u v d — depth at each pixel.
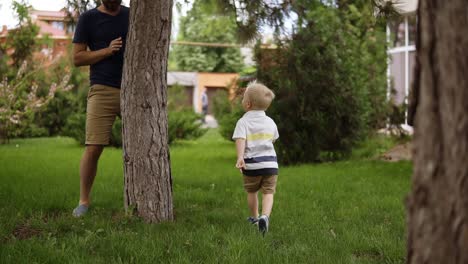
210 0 7.56
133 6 4.79
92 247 4.09
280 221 5.13
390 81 14.31
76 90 22.28
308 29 10.86
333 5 7.64
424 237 2.00
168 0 4.83
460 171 1.91
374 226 4.96
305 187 7.55
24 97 16.73
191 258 3.86
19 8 6.92
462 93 1.91
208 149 15.66
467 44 1.91
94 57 5.20
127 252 3.92
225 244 4.26
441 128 1.95
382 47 13.32
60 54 20.92
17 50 17.28
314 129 11.45
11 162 10.80
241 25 7.32
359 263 3.75
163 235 4.40
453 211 1.92
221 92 27.59
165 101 4.94
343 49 11.62
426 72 1.99
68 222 4.84
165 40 4.86
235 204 6.11
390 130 14.35
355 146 12.40
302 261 3.79
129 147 4.88
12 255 3.79
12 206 5.52
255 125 4.88
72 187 7.04
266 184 4.87
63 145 16.88
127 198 4.93
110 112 5.34
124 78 4.90
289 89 11.06
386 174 9.23
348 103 11.52
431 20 1.97
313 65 11.30
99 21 5.38
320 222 5.09
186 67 59.59
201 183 7.90
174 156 13.09
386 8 6.32
